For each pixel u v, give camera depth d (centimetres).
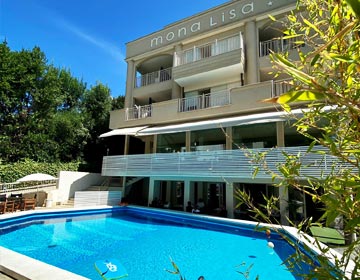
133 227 1400
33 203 1606
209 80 1958
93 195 1886
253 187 1571
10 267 569
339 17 118
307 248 150
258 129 1766
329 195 116
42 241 1100
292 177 163
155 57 2352
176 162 1667
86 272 764
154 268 800
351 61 89
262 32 1867
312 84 84
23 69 2659
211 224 1395
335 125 129
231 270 784
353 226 93
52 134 2900
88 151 3166
